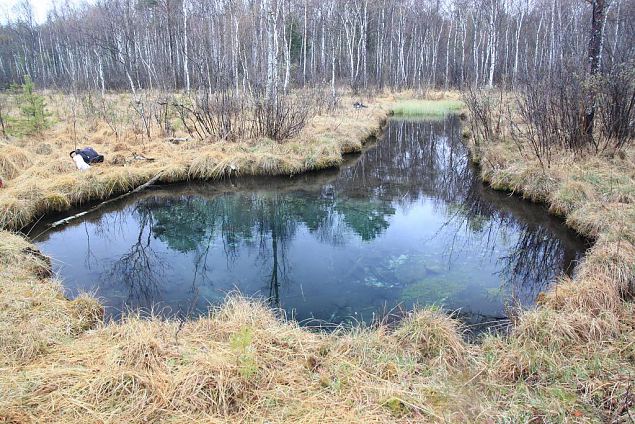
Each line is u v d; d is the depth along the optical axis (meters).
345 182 10.66
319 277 5.83
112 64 26.97
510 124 11.06
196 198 9.45
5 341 3.39
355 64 37.81
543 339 3.55
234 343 3.30
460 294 5.26
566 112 8.90
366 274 5.87
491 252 6.55
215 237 7.52
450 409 2.81
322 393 2.98
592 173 7.77
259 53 18.05
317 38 34.19
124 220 8.26
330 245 6.99
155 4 25.48
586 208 6.83
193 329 3.79
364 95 27.50
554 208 7.62
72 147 10.62
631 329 3.62
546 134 9.27
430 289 5.38
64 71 34.03
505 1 32.66
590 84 8.34
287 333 3.69
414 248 6.77
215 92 12.93
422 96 29.52
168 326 3.82
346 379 3.12
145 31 25.45
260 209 8.85
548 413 2.73
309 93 18.47
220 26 20.20
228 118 11.82
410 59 38.78
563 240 6.84
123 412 2.75
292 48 32.22
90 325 4.25
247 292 5.43
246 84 15.70
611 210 6.39
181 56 25.16
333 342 3.63
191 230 7.84
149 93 17.27
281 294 5.34
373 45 38.66
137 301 5.19
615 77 8.35
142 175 9.60
